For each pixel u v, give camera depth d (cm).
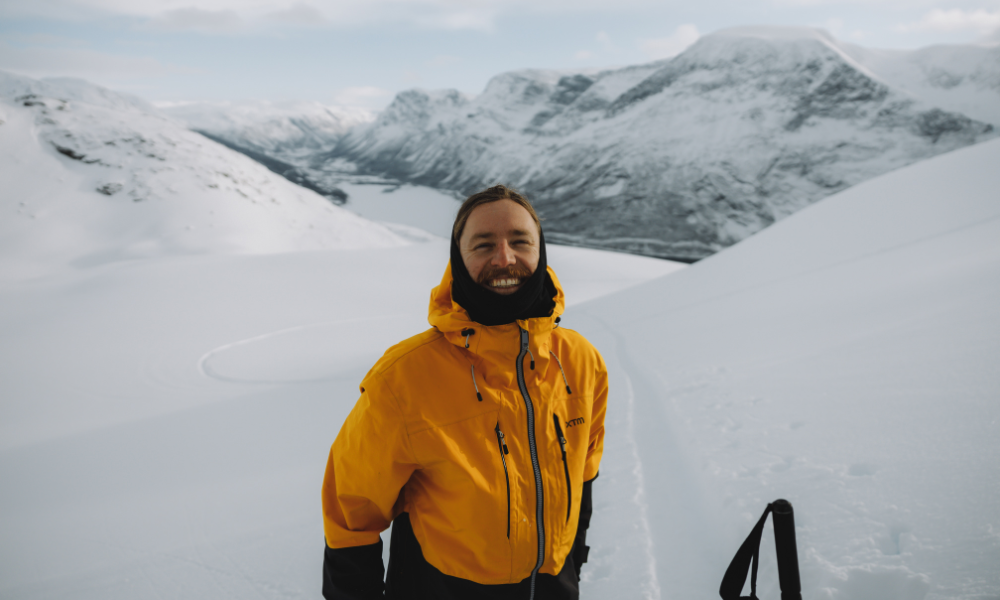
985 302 550
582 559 155
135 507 661
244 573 428
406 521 147
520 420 134
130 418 1354
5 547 583
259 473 736
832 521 266
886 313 670
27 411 1639
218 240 6412
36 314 3116
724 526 309
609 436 507
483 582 133
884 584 219
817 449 348
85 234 6162
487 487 129
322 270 4109
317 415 1111
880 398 389
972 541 219
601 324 1534
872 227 1587
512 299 129
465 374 135
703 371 643
